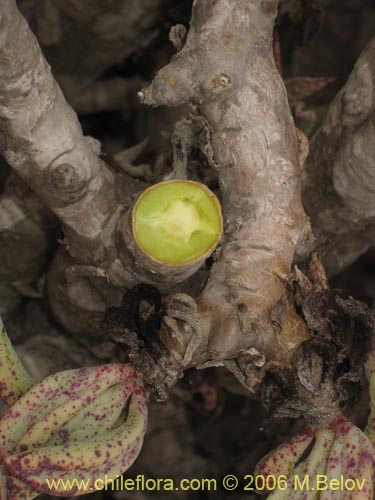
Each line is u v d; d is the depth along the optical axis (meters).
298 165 0.28
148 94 0.27
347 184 0.30
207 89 0.27
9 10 0.24
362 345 0.26
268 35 0.27
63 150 0.27
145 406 0.27
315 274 0.27
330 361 0.26
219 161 0.27
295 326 0.26
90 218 0.28
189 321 0.26
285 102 0.28
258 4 0.27
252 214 0.27
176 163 0.29
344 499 0.26
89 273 0.29
